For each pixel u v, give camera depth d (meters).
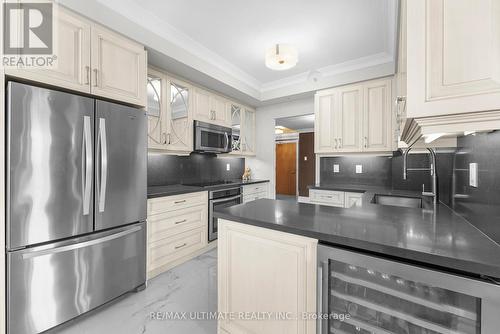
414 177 2.62
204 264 2.56
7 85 1.35
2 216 1.31
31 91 1.38
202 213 2.82
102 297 1.74
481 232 0.93
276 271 1.10
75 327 1.58
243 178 4.13
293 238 1.04
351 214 1.23
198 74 2.73
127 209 1.90
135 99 2.00
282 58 2.30
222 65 2.97
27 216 1.37
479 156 1.03
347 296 0.96
